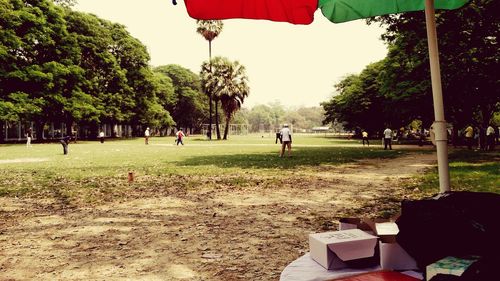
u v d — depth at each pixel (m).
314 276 1.80
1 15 41.09
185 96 100.12
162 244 4.99
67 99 51.47
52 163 17.81
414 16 15.30
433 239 1.64
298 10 2.46
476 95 18.69
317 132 179.38
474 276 1.36
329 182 10.69
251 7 2.36
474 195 1.74
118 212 7.07
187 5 2.21
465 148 28.67
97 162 18.27
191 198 8.45
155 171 13.94
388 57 23.94
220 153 24.97
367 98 58.72
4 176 12.70
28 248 4.89
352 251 1.88
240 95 60.19
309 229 5.67
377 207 7.13
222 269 4.02
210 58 59.22
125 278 3.81
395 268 1.81
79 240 5.24
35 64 46.69
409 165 15.40
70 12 57.25
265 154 23.61
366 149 29.69
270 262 4.22
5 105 40.62
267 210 7.09
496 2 12.89
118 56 67.25
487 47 15.02
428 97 22.12
